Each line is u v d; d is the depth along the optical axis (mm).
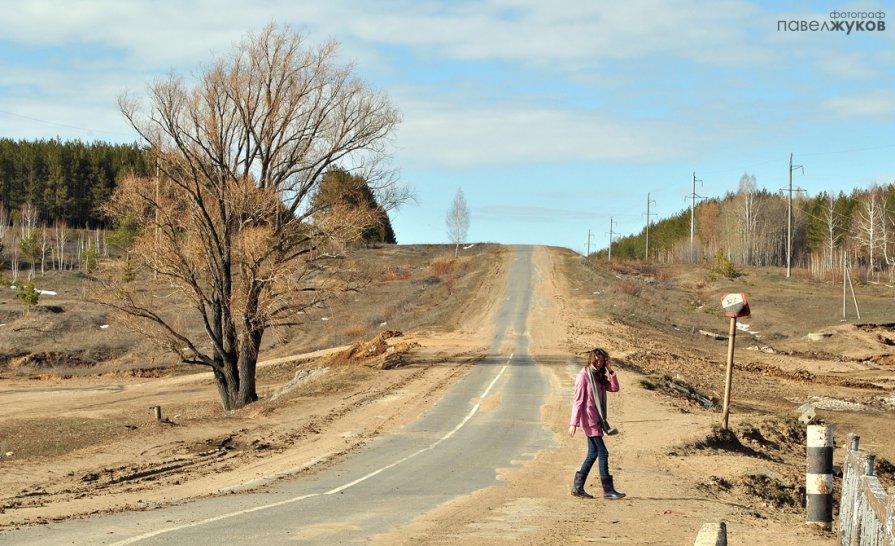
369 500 15898
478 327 71562
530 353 55406
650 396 36844
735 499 17312
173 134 43844
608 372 16641
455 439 26250
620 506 15266
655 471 20109
